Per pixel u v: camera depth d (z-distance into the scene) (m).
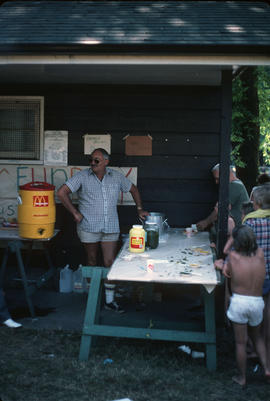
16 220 6.26
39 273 6.32
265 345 4.02
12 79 5.89
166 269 4.01
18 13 5.43
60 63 4.45
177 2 5.75
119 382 3.73
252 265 3.59
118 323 4.33
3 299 4.89
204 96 6.04
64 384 3.69
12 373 3.85
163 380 3.79
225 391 3.65
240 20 4.95
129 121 6.15
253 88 12.53
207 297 3.98
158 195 6.20
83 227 5.40
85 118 6.20
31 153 6.37
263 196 3.96
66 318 5.19
